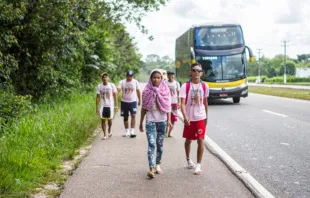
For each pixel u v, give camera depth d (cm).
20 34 1215
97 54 2333
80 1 1446
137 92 1031
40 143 778
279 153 793
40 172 612
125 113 1025
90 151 823
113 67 2503
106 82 989
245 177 606
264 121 1299
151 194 528
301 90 3388
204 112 651
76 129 967
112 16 2031
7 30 1088
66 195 523
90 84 2241
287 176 620
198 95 644
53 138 825
